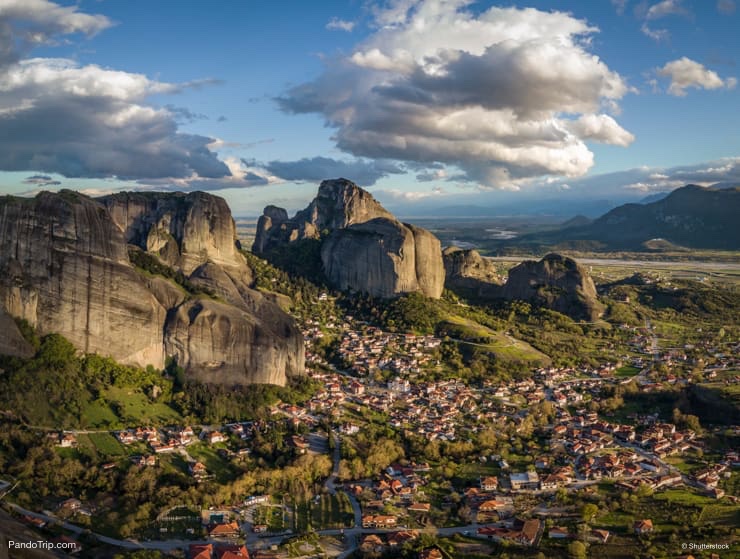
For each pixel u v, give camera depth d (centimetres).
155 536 17500
